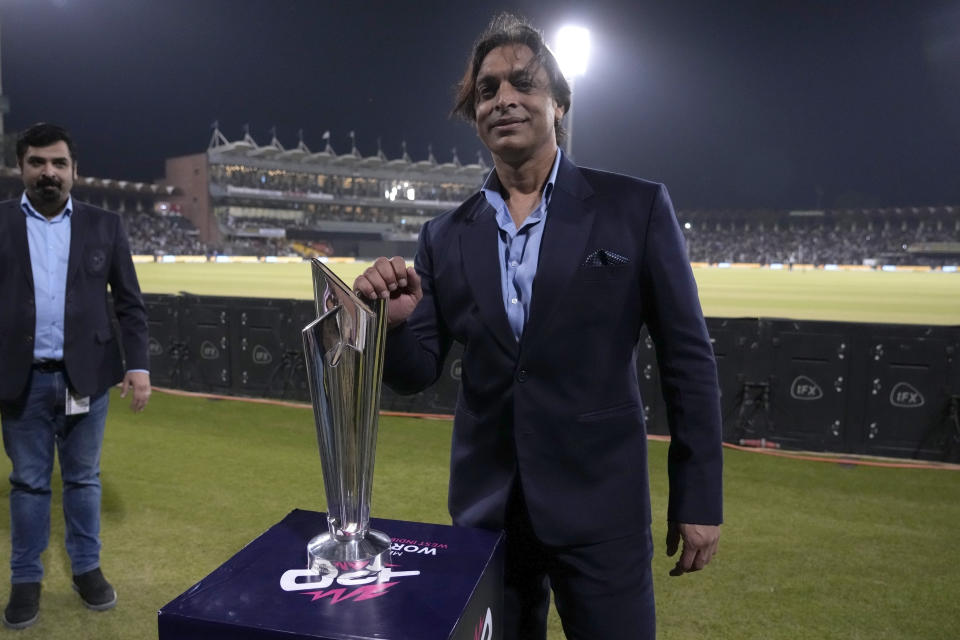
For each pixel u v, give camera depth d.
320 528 1.01
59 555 3.09
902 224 70.38
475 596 0.83
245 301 6.17
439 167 73.44
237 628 0.73
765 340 4.88
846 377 4.73
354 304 0.80
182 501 3.70
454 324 1.39
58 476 4.14
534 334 1.27
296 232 66.06
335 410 0.82
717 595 2.73
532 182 1.34
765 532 3.36
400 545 0.96
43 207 2.47
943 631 2.48
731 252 69.06
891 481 4.17
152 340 6.56
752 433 4.96
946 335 4.51
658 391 5.20
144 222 56.72
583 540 1.28
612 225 1.27
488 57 1.28
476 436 1.38
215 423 5.36
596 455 1.29
